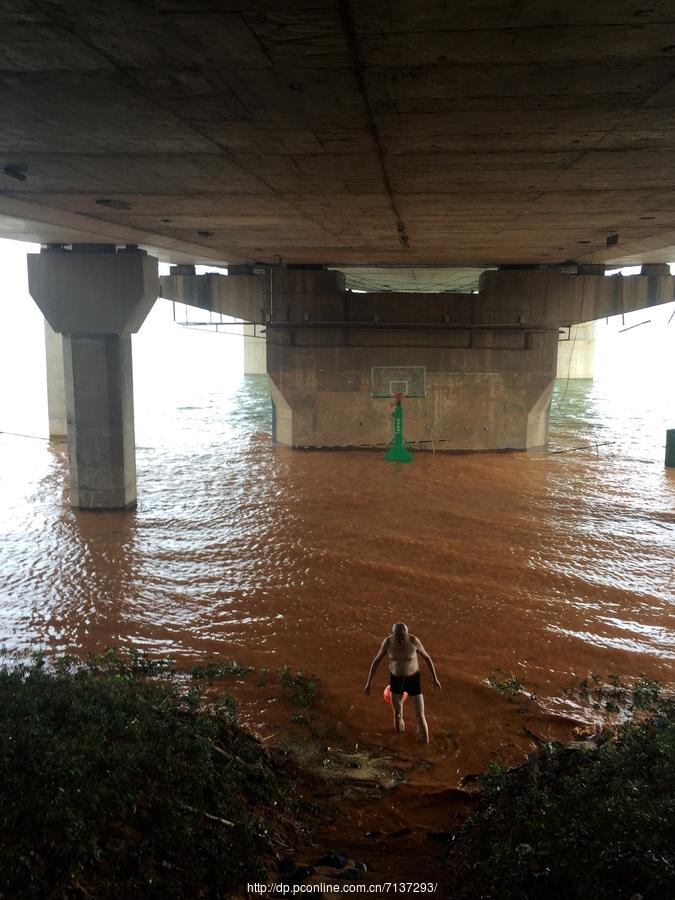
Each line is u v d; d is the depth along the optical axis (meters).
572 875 5.09
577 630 13.06
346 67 6.44
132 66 6.46
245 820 6.40
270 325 28.47
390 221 16.14
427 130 8.57
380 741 9.67
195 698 9.47
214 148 9.47
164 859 5.39
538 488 23.06
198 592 14.84
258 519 19.86
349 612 13.91
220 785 6.73
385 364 29.06
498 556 16.80
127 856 5.18
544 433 30.12
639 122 8.19
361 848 7.02
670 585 15.07
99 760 6.04
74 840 5.01
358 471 25.72
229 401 47.16
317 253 23.92
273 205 14.02
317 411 29.59
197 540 18.12
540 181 11.55
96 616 13.66
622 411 42.16
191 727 7.75
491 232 17.94
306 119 8.15
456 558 16.69
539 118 8.05
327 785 8.54
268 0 5.00
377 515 20.16
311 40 5.80
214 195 12.89
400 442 27.61
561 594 14.66
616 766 6.63
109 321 20.09
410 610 14.01
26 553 17.19
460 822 7.65
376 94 7.21
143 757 6.32
